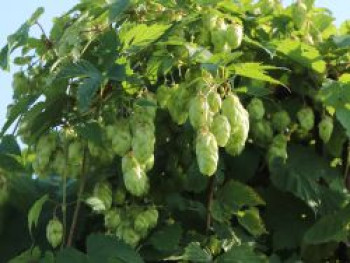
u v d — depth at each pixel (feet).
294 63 3.94
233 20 3.62
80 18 3.58
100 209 3.53
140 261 3.43
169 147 3.88
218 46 3.54
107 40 3.43
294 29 4.05
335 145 3.96
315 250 3.92
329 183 3.94
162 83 3.67
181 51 3.43
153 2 3.64
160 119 3.77
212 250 3.74
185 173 3.90
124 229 3.59
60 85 3.42
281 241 3.90
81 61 3.34
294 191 3.84
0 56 3.75
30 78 3.78
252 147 3.96
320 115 3.97
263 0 4.09
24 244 3.87
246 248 3.65
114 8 3.43
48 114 3.48
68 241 3.54
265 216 3.98
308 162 3.96
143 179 3.34
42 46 3.79
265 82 3.92
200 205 3.86
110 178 3.74
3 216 3.89
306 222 3.94
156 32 3.44
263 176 4.06
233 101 3.13
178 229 3.68
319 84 3.93
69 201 3.94
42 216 3.93
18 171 3.70
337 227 3.78
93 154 3.45
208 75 3.23
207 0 3.56
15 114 3.48
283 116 3.89
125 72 3.30
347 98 3.67
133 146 3.26
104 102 3.42
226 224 3.85
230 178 3.95
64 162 3.49
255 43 3.62
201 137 3.04
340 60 3.99
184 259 3.65
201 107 3.06
